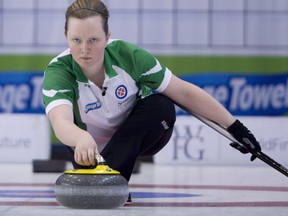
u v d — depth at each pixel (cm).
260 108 2900
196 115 927
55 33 2903
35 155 2356
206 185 1457
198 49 2916
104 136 948
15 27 2894
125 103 907
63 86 859
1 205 973
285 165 2327
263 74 2911
